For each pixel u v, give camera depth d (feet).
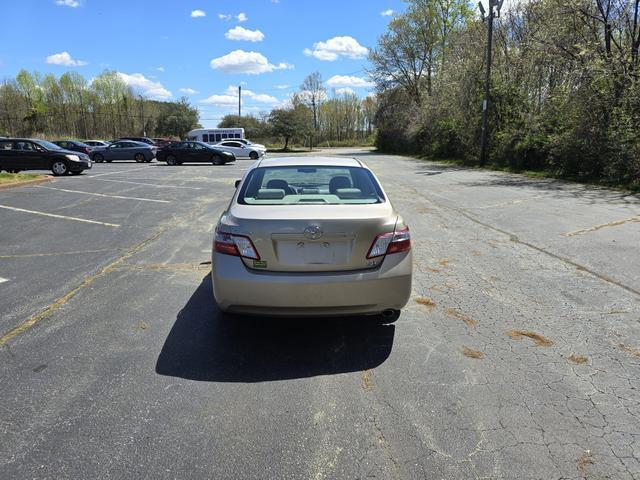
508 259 21.03
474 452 8.42
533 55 65.00
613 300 15.83
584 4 52.47
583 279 18.04
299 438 8.84
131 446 8.63
